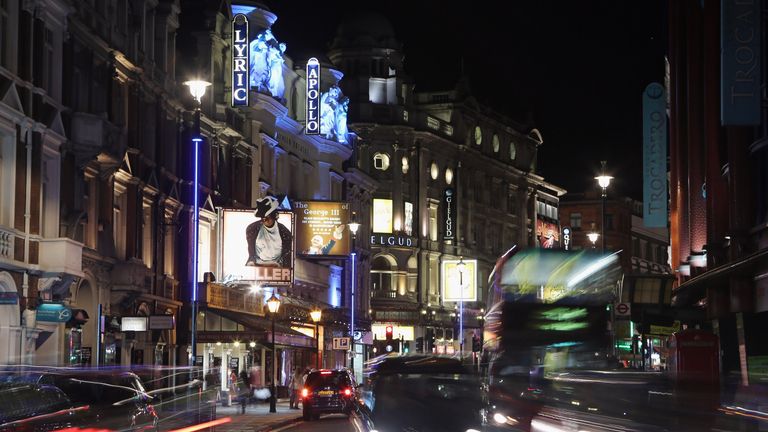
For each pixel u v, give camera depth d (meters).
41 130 41.28
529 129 132.38
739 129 42.41
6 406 20.52
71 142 44.41
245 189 68.50
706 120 46.91
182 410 37.69
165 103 57.12
